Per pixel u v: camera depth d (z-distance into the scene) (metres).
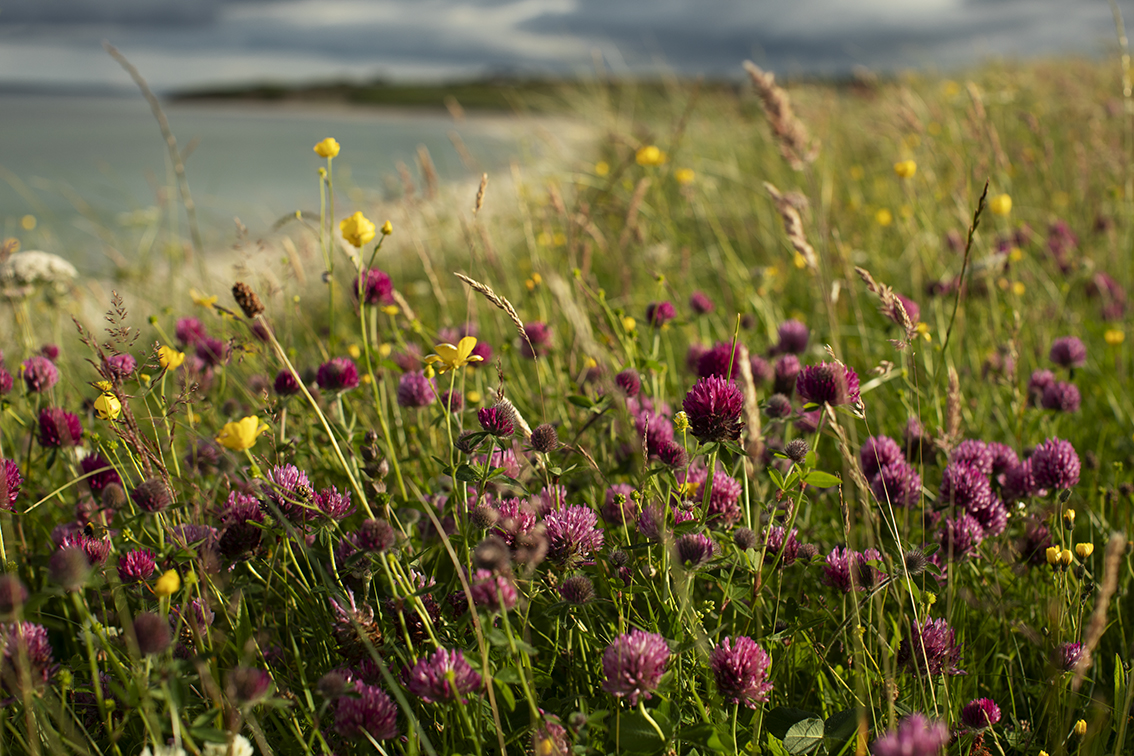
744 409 1.76
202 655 1.54
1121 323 3.78
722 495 2.01
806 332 3.03
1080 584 1.84
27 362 2.47
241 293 1.73
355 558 1.67
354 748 1.60
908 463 2.34
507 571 1.49
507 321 3.66
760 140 7.43
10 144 23.70
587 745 1.51
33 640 1.52
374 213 5.44
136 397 1.98
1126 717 1.58
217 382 2.97
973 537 1.96
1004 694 1.99
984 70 8.34
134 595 1.77
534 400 3.06
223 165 17.97
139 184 13.56
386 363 2.57
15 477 1.88
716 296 4.47
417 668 1.51
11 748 1.63
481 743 1.50
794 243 2.46
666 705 1.52
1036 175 5.38
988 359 3.13
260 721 1.71
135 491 1.76
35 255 3.39
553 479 2.13
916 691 1.78
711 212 5.63
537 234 4.95
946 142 5.76
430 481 2.51
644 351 3.00
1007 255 3.42
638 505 1.87
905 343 2.27
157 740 1.39
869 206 5.67
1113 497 2.40
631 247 4.65
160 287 4.63
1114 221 4.66
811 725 1.67
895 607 2.10
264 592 1.90
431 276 3.63
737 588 1.79
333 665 1.84
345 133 29.38
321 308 4.75
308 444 2.37
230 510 1.83
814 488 2.44
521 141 6.68
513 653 1.54
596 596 1.88
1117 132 5.59
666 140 7.10
